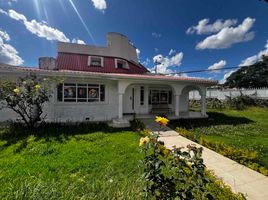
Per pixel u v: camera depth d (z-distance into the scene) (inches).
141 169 169.8
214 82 527.8
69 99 432.8
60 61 624.1
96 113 458.9
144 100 573.0
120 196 113.2
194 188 89.4
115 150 236.7
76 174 166.1
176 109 498.3
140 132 334.0
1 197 119.6
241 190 151.9
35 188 109.7
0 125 347.3
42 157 205.9
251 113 661.3
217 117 555.8
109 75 406.0
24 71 351.9
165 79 455.2
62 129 343.6
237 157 217.9
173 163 93.6
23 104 325.4
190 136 316.5
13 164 184.5
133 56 845.2
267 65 1596.9
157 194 88.7
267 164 206.7
